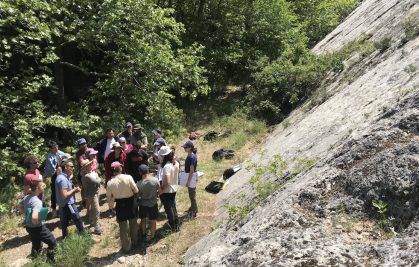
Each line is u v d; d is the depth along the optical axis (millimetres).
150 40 13836
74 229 8414
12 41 10859
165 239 8016
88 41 13055
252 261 3973
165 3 19531
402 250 3396
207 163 12289
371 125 6043
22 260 7477
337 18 22938
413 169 4270
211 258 4562
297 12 22859
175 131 14883
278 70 15617
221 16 18938
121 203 7457
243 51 19031
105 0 12508
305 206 4906
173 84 14023
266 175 8586
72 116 12898
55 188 8344
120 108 13906
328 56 15016
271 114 15320
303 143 8938
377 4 16234
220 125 15195
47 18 12594
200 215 8953
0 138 11031
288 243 4082
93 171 8547
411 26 9891
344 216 4441
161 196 8141
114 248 7863
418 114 5273
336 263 3490
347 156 5328
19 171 10711
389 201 4258
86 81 16609
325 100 11547
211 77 18781
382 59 10102
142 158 9172
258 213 6105
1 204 9547
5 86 13125
